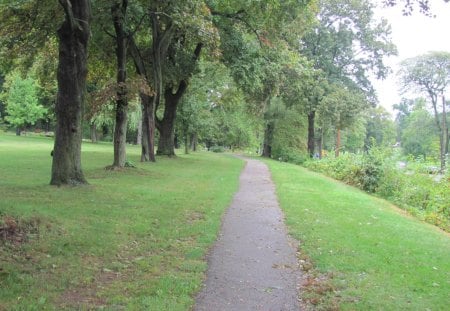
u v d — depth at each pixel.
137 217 10.10
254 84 26.38
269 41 25.77
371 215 12.46
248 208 12.62
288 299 6.01
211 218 10.77
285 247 8.62
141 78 19.52
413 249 8.90
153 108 24.86
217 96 40.81
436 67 63.31
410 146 76.06
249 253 8.12
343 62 48.31
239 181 19.50
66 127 13.33
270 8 22.23
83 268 6.56
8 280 5.75
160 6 19.86
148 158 25.52
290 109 46.38
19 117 58.34
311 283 6.61
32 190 12.23
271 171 25.91
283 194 15.53
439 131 64.62
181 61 27.14
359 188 21.92
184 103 38.66
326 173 28.23
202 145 76.50
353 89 47.50
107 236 8.27
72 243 7.59
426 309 5.79
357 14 46.09
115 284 6.08
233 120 62.44
